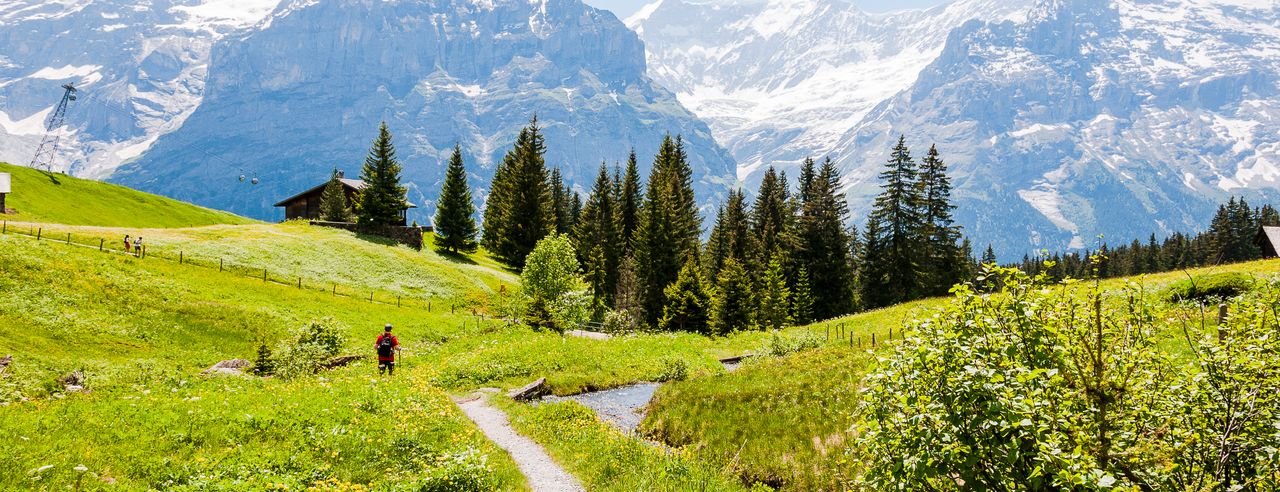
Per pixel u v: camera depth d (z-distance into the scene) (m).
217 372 28.80
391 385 24.00
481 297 72.25
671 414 24.81
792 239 78.06
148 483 12.30
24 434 13.66
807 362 31.92
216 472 12.96
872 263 73.00
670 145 107.62
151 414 16.28
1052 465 7.30
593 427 22.70
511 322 55.78
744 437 21.52
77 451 13.03
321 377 27.02
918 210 70.25
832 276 76.06
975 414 7.77
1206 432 7.98
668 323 72.75
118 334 34.66
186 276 49.59
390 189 90.75
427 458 16.02
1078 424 8.22
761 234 91.75
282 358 30.52
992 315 8.30
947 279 68.31
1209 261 129.25
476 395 29.34
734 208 91.81
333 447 15.73
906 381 8.41
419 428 18.41
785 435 20.80
